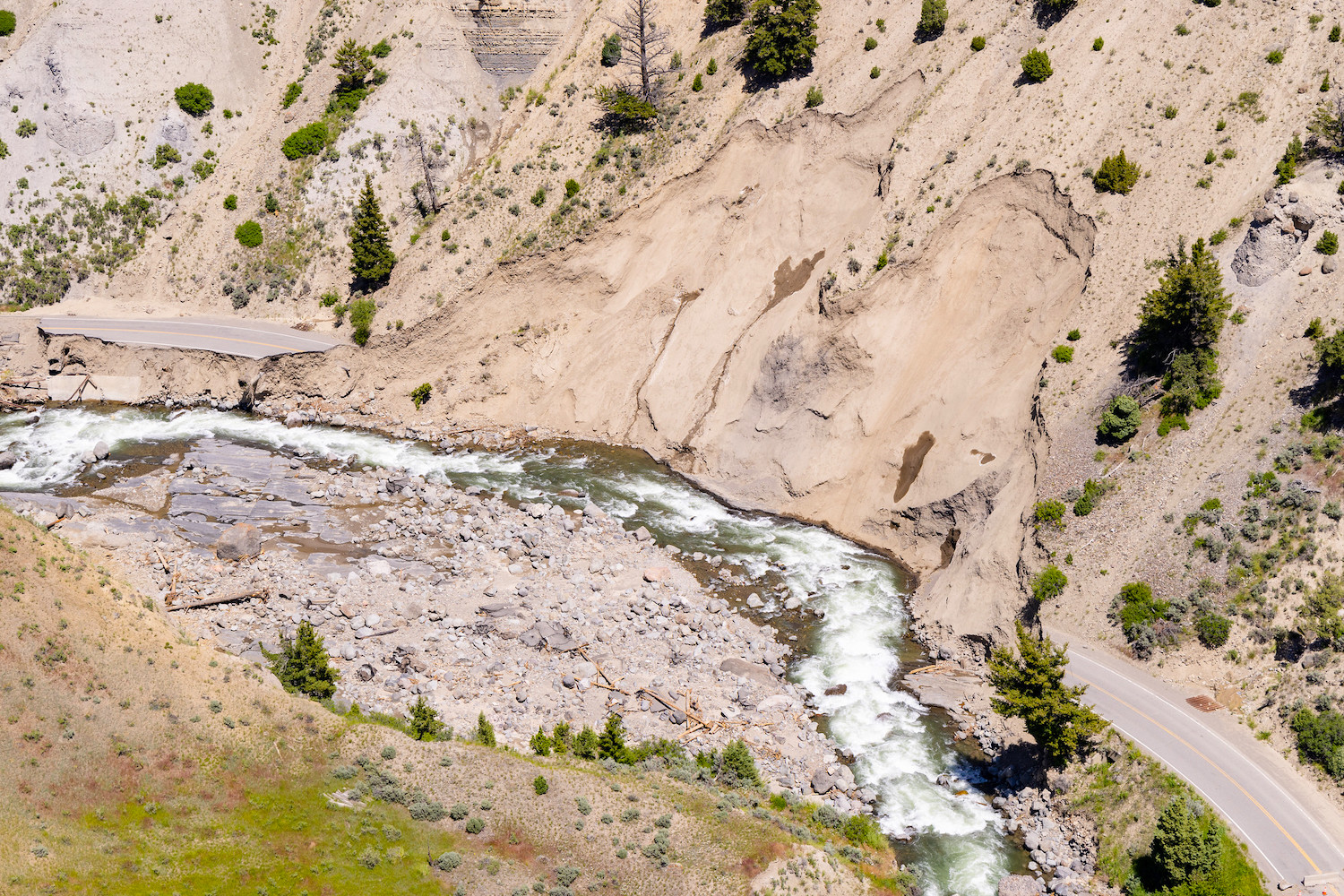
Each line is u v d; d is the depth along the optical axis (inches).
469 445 3248.0
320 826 1834.4
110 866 1707.7
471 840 1838.1
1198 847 1807.3
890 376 2957.7
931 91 3149.6
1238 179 2674.7
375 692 2241.6
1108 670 2229.3
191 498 2908.5
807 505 2957.7
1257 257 2511.1
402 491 2994.6
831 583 2709.2
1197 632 2214.6
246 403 3363.7
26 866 1663.4
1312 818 1910.7
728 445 3097.9
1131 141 2837.1
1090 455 2508.6
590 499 2984.7
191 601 2469.2
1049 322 2797.7
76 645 2031.3
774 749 2190.0
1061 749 2042.3
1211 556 2272.4
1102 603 2333.9
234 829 1811.0
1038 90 3006.9
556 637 2418.8
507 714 2208.4
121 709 1952.5
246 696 2054.6
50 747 1857.8
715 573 2728.8
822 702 2343.8
